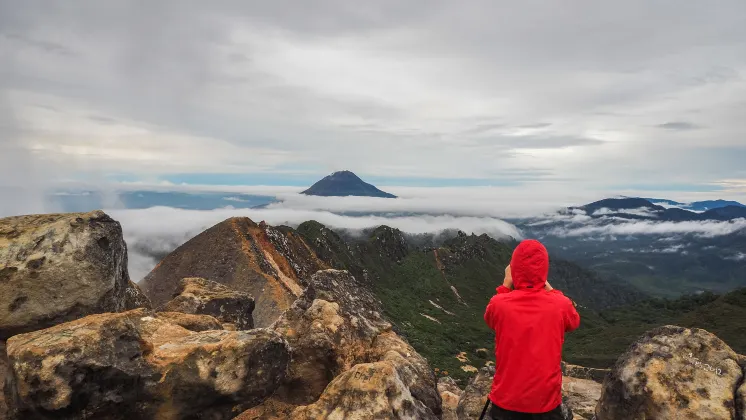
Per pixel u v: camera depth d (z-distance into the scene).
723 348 8.58
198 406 8.49
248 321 18.06
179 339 9.25
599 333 144.88
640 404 8.37
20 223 11.45
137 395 8.00
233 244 32.72
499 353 6.68
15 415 7.46
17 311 10.23
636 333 132.00
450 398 14.85
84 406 7.51
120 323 8.34
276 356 9.48
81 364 7.47
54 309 10.52
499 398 6.60
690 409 7.91
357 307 13.28
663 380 8.38
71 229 11.24
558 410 6.50
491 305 6.84
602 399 9.21
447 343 112.31
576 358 106.56
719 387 8.07
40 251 10.71
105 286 11.27
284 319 12.45
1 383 9.01
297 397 10.73
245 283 29.91
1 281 10.27
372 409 8.30
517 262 6.82
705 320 122.19
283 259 36.03
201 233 34.44
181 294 17.19
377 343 12.20
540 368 6.31
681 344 8.80
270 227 40.56
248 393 8.94
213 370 8.55
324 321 11.74
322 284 13.34
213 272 30.80
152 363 8.32
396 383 8.78
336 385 8.82
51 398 7.22
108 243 11.87
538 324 6.38
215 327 12.21
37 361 7.31
